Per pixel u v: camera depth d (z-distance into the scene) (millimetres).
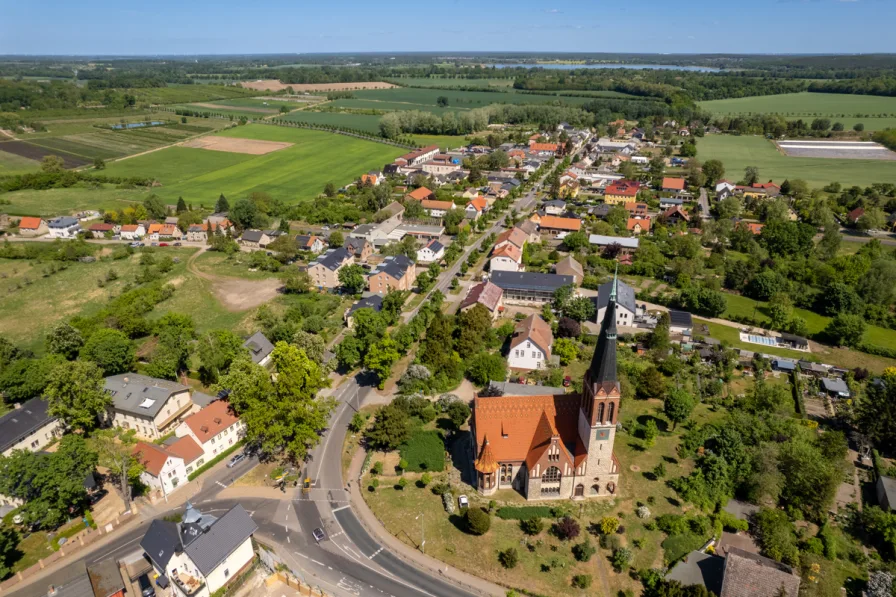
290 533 92438
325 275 195125
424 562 87000
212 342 133250
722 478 100750
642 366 140000
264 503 99062
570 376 137250
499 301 171375
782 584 75875
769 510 93750
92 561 86750
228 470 107875
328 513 96750
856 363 148000
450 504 96625
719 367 141250
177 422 120875
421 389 129250
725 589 77125
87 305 182750
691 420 121438
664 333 147375
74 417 112000
